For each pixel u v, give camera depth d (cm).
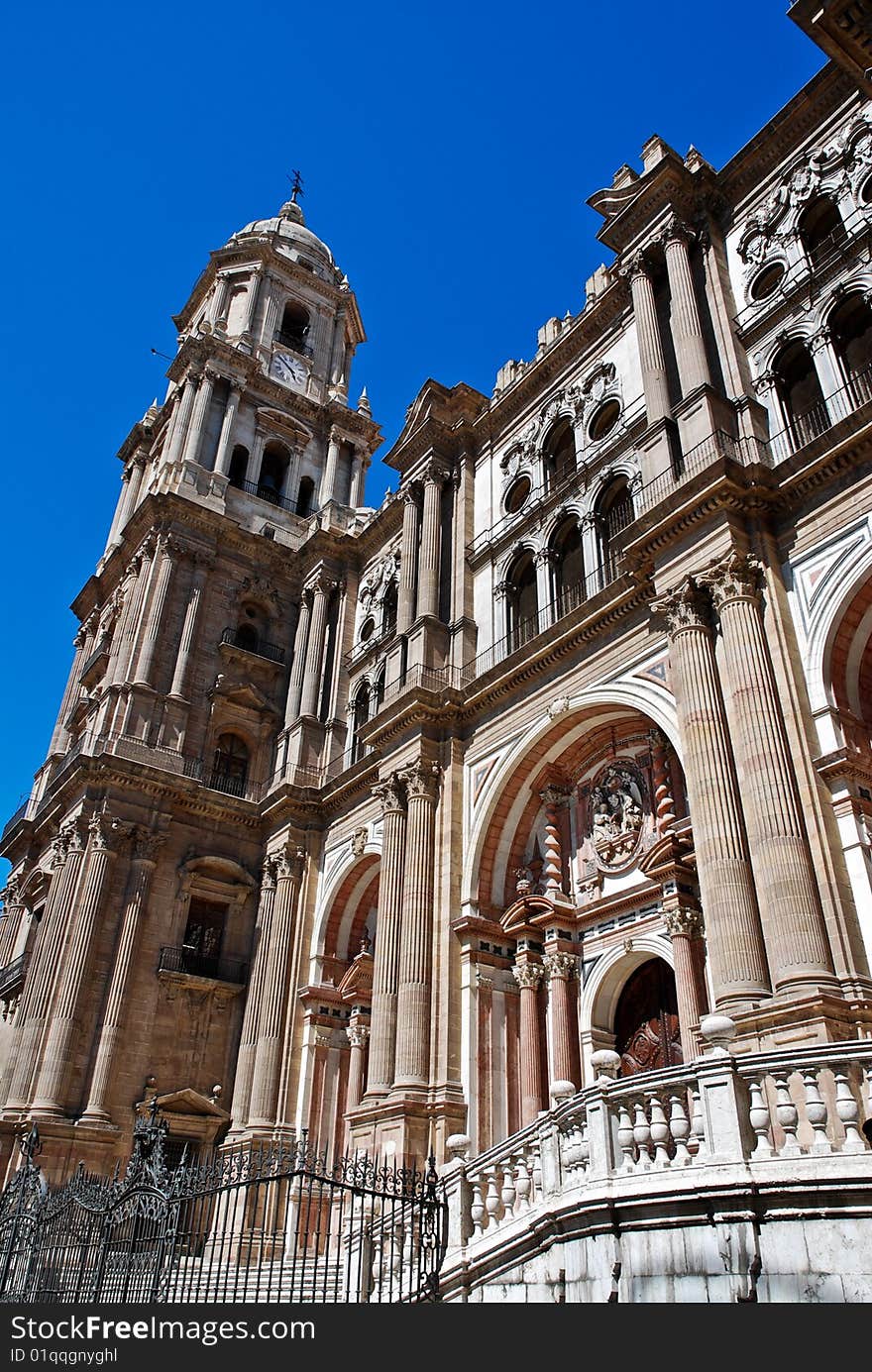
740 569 1962
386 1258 1881
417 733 2839
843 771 1739
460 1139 1616
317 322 5319
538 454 3033
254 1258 2486
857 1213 957
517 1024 2488
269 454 4772
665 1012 2216
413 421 3572
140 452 5022
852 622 1891
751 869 1733
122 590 4356
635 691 2248
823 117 2433
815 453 1983
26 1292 1852
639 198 2680
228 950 3472
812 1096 1080
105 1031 3069
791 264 2353
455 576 3148
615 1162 1209
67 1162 2811
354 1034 3080
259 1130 2928
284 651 4162
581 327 2989
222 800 3600
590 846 2489
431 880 2658
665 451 2294
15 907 4112
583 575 2678
